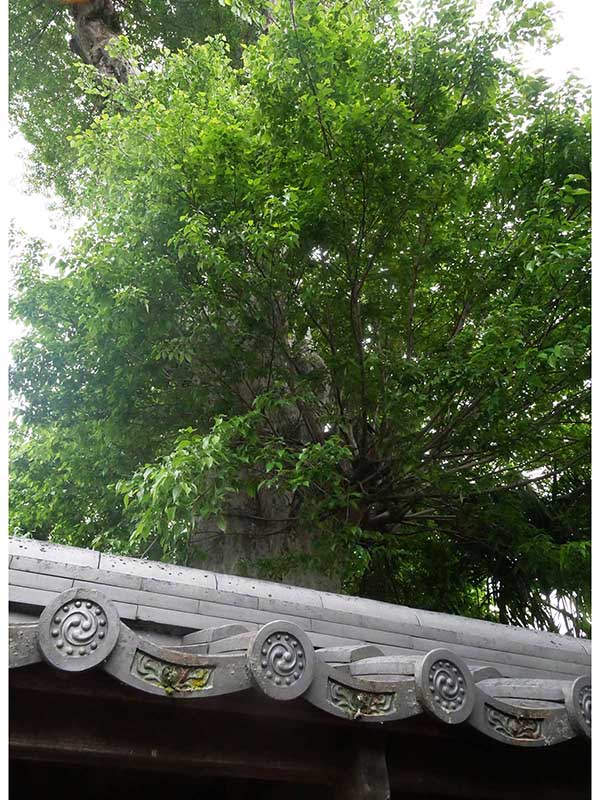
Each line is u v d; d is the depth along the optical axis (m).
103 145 7.75
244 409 7.82
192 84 8.47
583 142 7.31
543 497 9.30
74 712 2.31
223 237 6.75
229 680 2.16
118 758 2.34
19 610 2.67
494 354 6.66
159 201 7.38
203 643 2.78
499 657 3.67
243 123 7.54
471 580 10.23
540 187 7.39
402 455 7.56
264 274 7.00
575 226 6.60
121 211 7.54
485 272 7.89
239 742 2.50
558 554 7.88
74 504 8.69
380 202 7.18
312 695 2.23
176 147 7.32
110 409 7.89
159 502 5.94
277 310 7.59
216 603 3.15
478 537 9.36
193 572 3.28
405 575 10.38
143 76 8.53
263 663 2.18
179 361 6.98
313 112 6.83
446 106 7.47
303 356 8.73
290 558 7.19
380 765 2.54
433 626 3.65
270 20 10.36
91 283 7.12
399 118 6.63
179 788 3.08
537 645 3.87
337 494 6.99
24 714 2.24
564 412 7.62
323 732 2.61
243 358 7.47
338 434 8.02
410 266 8.10
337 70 7.06
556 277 6.68
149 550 7.78
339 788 2.58
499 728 2.48
